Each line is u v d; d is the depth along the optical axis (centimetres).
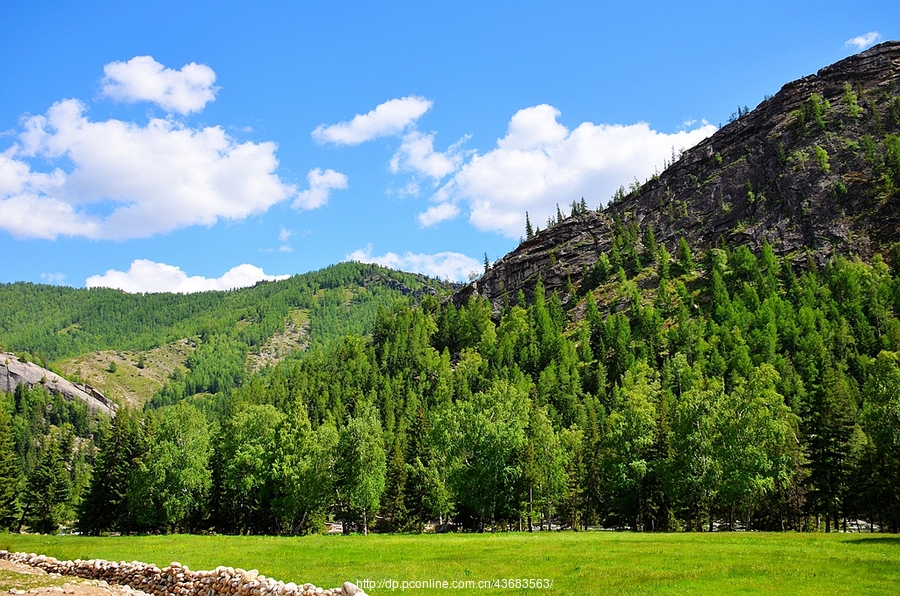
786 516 7125
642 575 2923
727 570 2961
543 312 18912
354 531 8469
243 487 7438
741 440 6234
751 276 17100
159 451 7581
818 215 19012
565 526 9094
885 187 18425
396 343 19575
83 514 8262
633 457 6888
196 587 2723
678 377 12081
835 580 2691
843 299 14338
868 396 6425
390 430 11688
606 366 15138
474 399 7575
